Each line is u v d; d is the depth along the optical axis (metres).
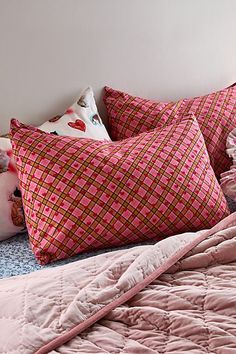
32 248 1.55
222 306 1.15
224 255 1.34
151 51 2.05
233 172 1.83
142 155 1.61
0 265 1.52
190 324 1.10
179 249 1.38
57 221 1.51
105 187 1.53
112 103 1.97
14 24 1.75
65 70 1.88
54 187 1.53
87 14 1.88
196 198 1.60
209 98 2.05
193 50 2.15
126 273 1.26
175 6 2.06
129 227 1.54
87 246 1.53
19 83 1.81
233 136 1.96
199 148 1.71
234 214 1.52
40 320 1.16
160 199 1.56
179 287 1.24
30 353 1.07
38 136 1.59
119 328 1.15
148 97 2.10
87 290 1.21
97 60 1.94
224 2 2.18
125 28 1.97
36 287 1.25
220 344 1.05
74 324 1.14
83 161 1.55
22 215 1.66
